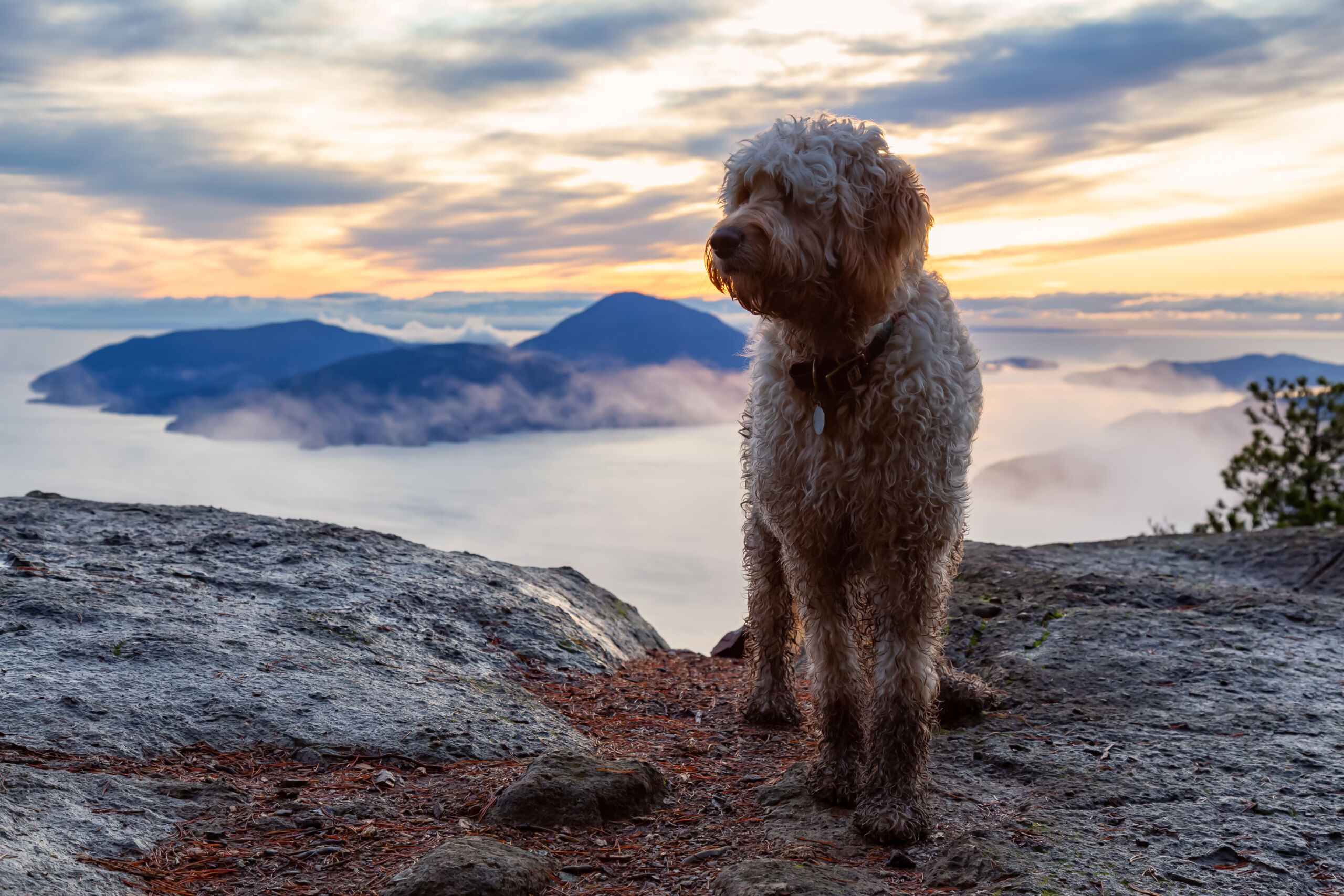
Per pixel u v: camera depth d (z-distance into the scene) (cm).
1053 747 171
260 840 138
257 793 150
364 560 251
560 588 277
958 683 189
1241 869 134
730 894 125
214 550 244
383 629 212
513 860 131
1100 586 258
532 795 146
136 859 130
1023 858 134
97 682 169
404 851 137
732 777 167
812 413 151
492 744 171
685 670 243
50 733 155
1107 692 193
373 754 163
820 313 145
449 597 236
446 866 127
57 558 225
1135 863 135
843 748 157
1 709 158
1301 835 142
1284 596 254
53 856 125
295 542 257
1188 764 163
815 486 151
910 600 149
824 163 141
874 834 142
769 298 141
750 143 146
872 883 131
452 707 182
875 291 143
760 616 196
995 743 173
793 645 198
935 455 147
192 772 153
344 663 191
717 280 143
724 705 209
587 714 200
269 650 190
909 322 148
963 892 129
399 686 186
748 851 140
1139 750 168
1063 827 144
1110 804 151
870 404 146
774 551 192
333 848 136
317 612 212
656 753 179
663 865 137
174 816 141
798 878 127
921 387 145
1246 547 329
